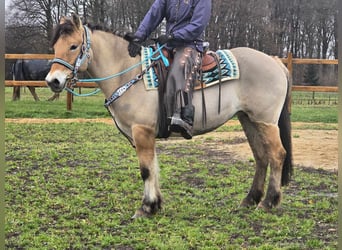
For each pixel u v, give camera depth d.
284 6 31.55
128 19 23.70
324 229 4.54
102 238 4.24
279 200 5.02
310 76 27.12
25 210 5.12
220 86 4.84
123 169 7.25
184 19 4.78
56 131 11.08
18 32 25.34
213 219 4.83
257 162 5.24
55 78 4.45
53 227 4.61
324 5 30.64
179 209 5.14
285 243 4.14
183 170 7.18
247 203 5.24
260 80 4.88
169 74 4.69
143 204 4.84
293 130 11.53
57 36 4.57
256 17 28.83
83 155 8.29
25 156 8.15
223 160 8.02
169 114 4.68
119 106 4.71
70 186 6.21
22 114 13.77
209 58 4.89
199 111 4.80
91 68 4.77
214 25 27.25
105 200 5.54
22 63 17.42
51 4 24.50
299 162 7.84
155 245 4.07
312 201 5.52
